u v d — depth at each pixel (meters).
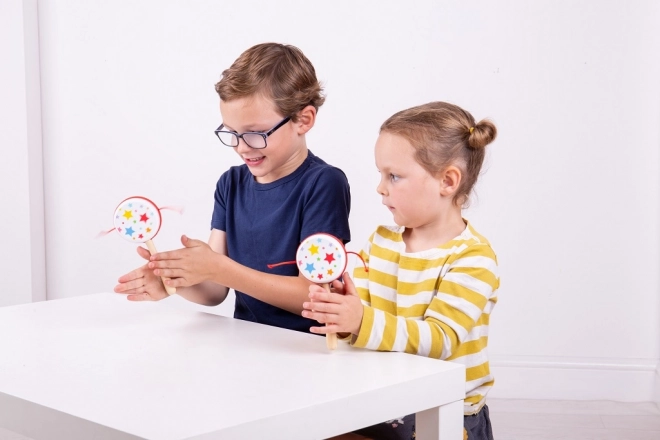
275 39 2.60
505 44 2.47
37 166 2.74
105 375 0.91
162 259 1.17
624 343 2.52
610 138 2.46
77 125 2.75
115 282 2.78
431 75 2.52
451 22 2.49
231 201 1.53
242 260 1.50
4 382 0.89
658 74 2.42
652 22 2.41
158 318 1.21
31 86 2.69
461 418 0.97
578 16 2.43
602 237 2.49
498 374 2.57
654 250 2.48
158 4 2.66
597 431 2.24
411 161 1.18
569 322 2.53
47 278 2.80
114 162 2.74
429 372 0.93
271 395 0.83
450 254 1.21
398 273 1.24
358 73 2.55
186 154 2.70
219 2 2.63
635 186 2.46
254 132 1.33
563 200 2.49
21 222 2.70
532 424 2.30
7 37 2.65
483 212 2.53
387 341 1.03
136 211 1.16
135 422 0.76
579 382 2.54
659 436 2.20
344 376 0.91
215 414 0.78
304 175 1.43
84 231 2.78
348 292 1.06
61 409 0.80
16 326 1.16
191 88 2.67
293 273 1.43
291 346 1.05
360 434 1.20
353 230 2.60
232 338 1.09
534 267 2.53
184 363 0.96
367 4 2.53
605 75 2.44
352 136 2.57
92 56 2.72
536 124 2.48
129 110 2.71
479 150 1.25
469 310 1.14
